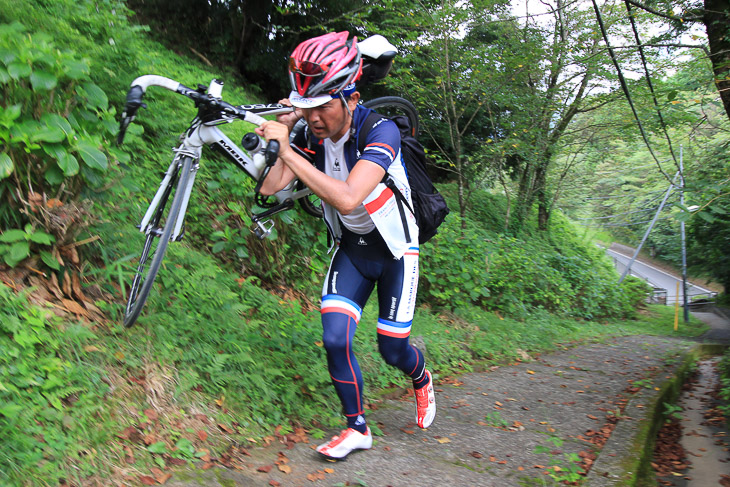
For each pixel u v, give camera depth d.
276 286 4.46
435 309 6.48
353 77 2.21
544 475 2.67
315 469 2.40
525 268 9.34
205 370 2.71
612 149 16.56
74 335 2.35
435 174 15.66
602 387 4.90
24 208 2.60
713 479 3.64
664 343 10.23
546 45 10.68
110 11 5.42
